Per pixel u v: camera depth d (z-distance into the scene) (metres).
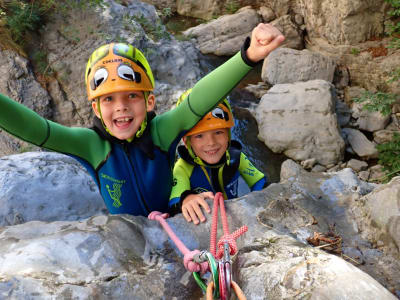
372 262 1.80
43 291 1.43
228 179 2.67
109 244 1.68
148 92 2.09
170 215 2.40
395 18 7.99
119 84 1.94
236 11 10.75
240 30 9.91
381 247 1.86
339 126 7.18
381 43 8.18
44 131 1.92
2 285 1.41
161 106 7.30
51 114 6.77
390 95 7.14
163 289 1.58
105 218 1.83
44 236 1.71
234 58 1.75
